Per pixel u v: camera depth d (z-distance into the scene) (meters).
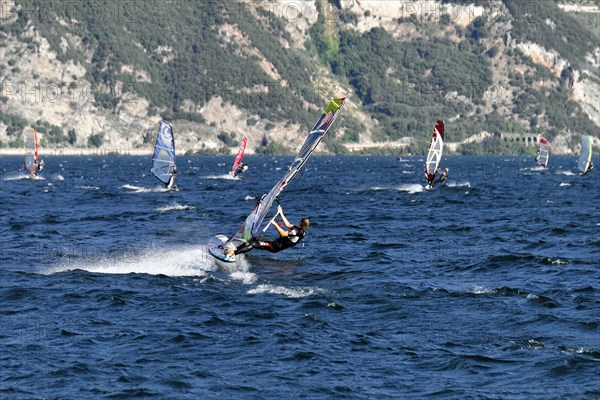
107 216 182.38
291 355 72.12
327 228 161.88
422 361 71.06
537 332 79.25
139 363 69.88
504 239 145.50
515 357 71.94
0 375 66.69
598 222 175.75
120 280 100.06
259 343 75.31
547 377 67.31
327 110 100.75
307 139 101.31
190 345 74.69
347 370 68.81
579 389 64.94
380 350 73.81
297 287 98.31
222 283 99.38
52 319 82.50
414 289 97.25
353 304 89.88
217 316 83.81
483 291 96.12
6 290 94.12
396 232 155.50
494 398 63.19
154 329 79.25
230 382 65.94
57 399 62.31
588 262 118.25
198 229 160.12
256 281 101.69
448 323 82.31
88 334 77.56
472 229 161.25
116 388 64.38
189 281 100.12
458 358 71.44
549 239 145.88
